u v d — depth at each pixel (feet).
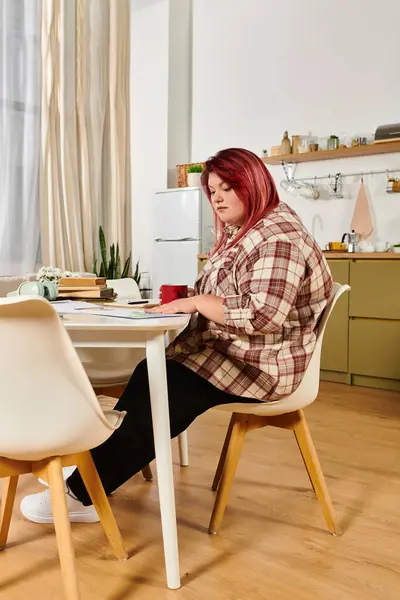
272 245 5.06
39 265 14.74
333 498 6.68
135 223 18.48
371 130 14.84
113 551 5.36
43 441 3.97
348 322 13.42
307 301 5.41
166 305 5.17
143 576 4.94
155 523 6.01
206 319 5.48
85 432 4.06
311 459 5.81
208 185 5.62
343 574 5.00
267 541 5.61
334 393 12.45
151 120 17.99
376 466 7.80
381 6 14.56
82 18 15.19
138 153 18.37
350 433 9.36
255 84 16.80
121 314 4.92
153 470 7.58
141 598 4.61
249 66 16.90
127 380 6.66
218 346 5.30
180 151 18.03
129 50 16.69
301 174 15.92
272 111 16.51
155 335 4.68
